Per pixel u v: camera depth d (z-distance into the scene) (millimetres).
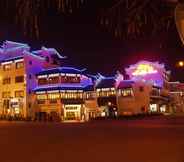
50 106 69875
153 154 15078
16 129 34844
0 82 75188
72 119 69750
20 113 71375
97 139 22672
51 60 74938
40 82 71625
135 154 15203
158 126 36719
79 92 71250
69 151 16625
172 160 13367
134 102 73750
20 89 71750
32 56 72125
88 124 45969
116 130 31297
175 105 100000
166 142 19953
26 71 71000
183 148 16844
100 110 74000
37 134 27719
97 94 75000
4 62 74625
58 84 69375
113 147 17984
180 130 29828
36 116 70500
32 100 71312
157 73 85188
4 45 75000
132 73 84062
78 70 71812
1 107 74812
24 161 13742
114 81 75312
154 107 81125
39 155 15344
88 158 14336
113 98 74312
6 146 19062
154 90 82062
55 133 28719
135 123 44969
